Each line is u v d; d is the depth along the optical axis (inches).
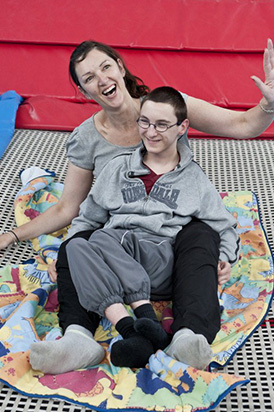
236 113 92.0
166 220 81.4
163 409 64.0
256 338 79.9
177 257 77.4
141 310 70.7
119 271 72.0
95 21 153.4
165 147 82.3
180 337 67.1
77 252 71.4
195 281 72.6
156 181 83.5
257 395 69.9
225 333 77.9
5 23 154.4
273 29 150.5
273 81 84.0
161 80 144.3
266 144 132.6
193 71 145.6
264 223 105.0
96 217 87.5
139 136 91.5
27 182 112.2
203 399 64.9
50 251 94.8
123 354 66.3
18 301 86.3
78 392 66.9
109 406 65.1
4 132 131.0
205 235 78.5
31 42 151.7
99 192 86.6
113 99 86.4
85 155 93.5
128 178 84.8
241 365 75.3
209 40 148.8
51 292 85.8
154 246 77.9
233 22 151.6
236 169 122.3
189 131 136.2
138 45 148.7
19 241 98.5
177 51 148.4
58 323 81.3
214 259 76.5
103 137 92.0
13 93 142.4
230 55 147.7
